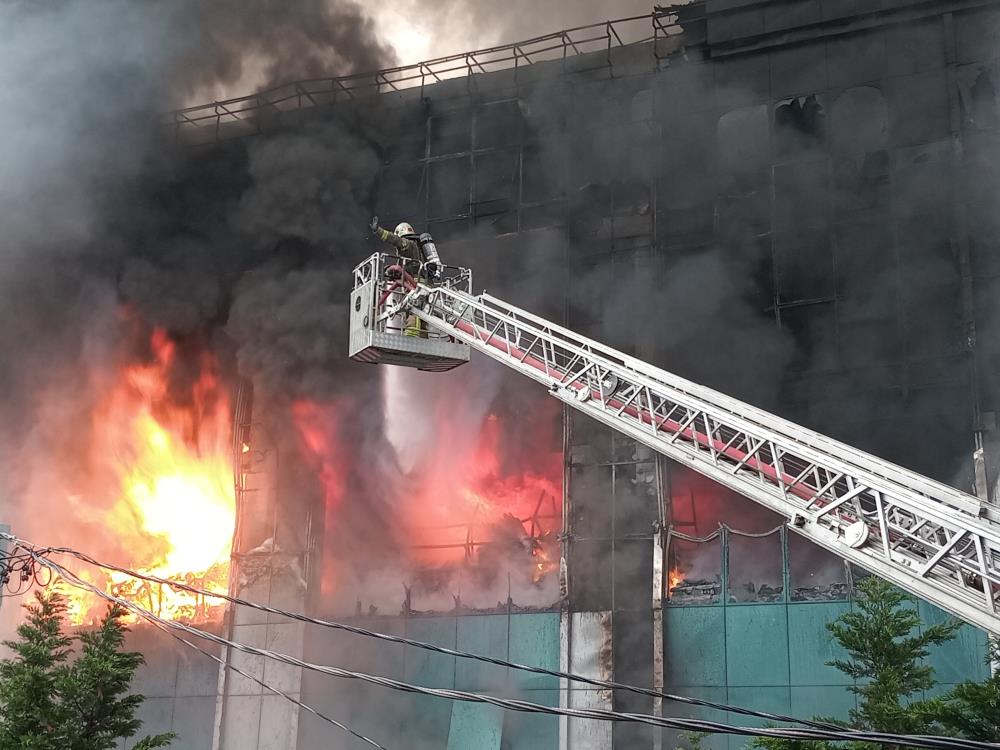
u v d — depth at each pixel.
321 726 34.66
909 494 8.59
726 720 29.45
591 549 33.44
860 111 34.62
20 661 21.39
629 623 32.41
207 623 37.66
